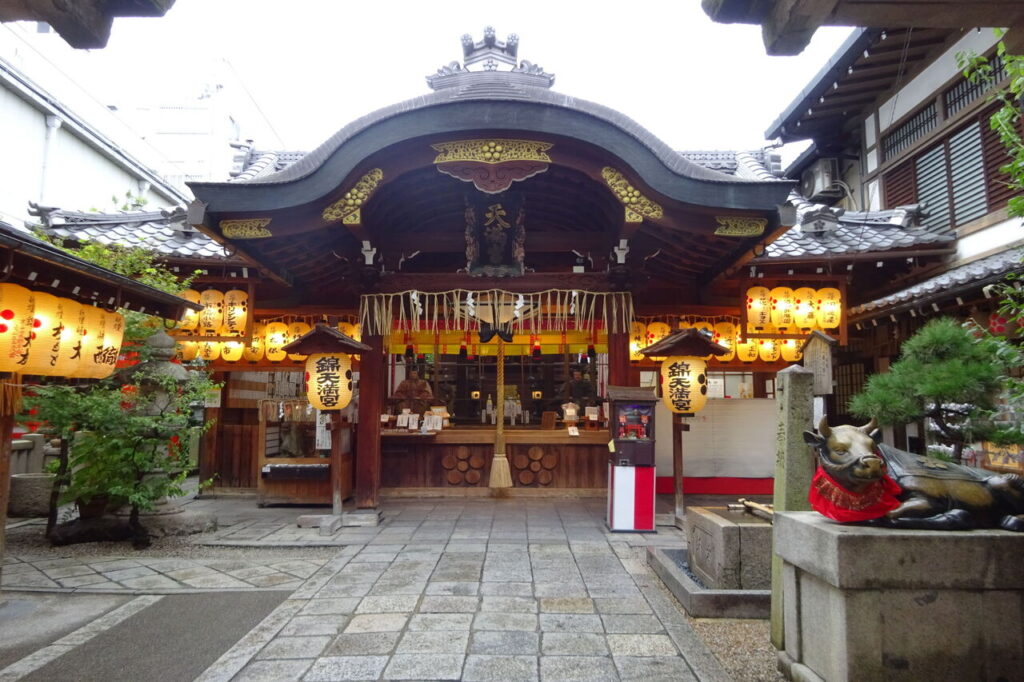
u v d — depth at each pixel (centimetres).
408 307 988
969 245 983
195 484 1300
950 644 323
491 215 921
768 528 531
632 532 806
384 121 762
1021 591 327
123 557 698
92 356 591
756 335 1034
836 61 1109
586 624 483
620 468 817
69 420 738
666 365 866
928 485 346
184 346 1112
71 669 419
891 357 1082
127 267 862
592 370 1307
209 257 1005
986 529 341
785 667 393
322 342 840
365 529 834
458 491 1101
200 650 450
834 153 1372
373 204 852
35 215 1110
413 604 530
